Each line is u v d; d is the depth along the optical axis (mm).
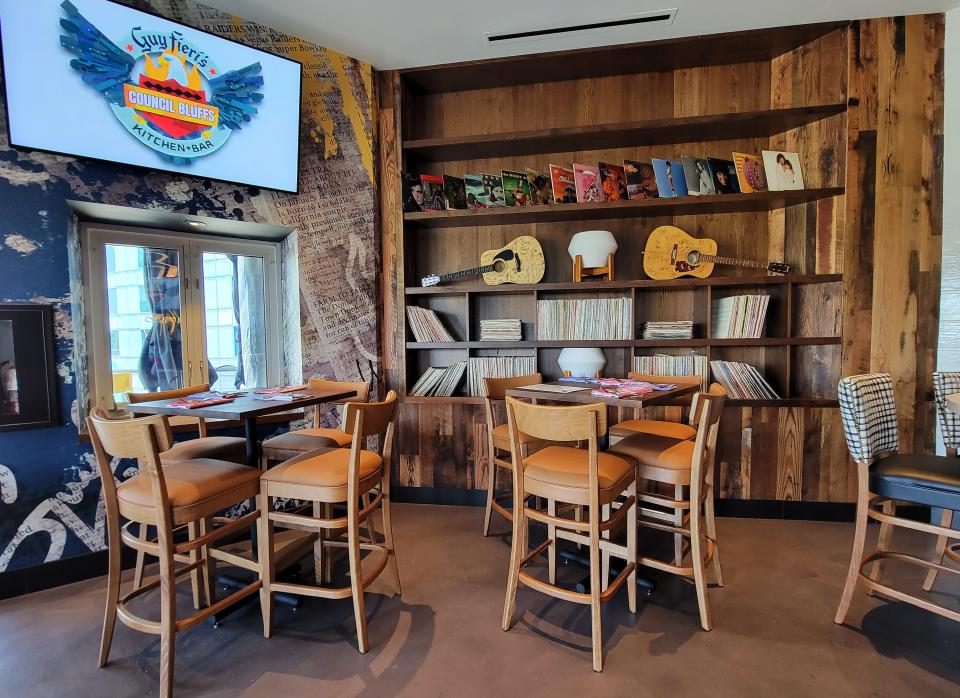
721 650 1570
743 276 2703
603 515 1982
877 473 1648
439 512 2809
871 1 2301
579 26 2465
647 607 1818
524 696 1375
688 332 2701
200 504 1454
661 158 2938
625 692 1388
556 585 1986
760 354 2863
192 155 2260
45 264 2008
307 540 2141
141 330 2439
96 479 2125
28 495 1989
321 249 2709
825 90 2566
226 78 2314
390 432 1874
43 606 1881
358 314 2840
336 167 2738
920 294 2498
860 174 2498
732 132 2773
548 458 1724
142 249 2441
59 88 1951
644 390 1929
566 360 2713
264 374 2824
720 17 2400
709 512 1931
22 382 1964
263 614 1651
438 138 2883
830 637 1636
